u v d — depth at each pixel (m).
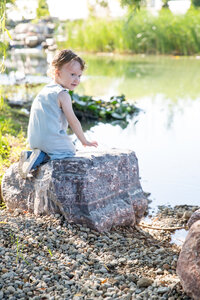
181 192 4.09
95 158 3.14
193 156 5.15
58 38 20.59
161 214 3.63
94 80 11.09
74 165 3.05
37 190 3.22
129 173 3.38
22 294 2.25
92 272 2.52
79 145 5.55
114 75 12.06
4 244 2.77
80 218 3.02
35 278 2.41
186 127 6.57
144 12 18.50
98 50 19.64
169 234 3.25
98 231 3.00
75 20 20.67
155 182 4.32
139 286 2.39
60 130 3.20
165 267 2.62
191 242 2.26
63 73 3.21
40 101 3.20
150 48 18.53
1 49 4.18
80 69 3.24
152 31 18.23
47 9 17.45
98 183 3.10
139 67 13.88
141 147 5.52
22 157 3.28
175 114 7.42
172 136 6.06
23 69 12.38
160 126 6.65
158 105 8.12
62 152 3.20
